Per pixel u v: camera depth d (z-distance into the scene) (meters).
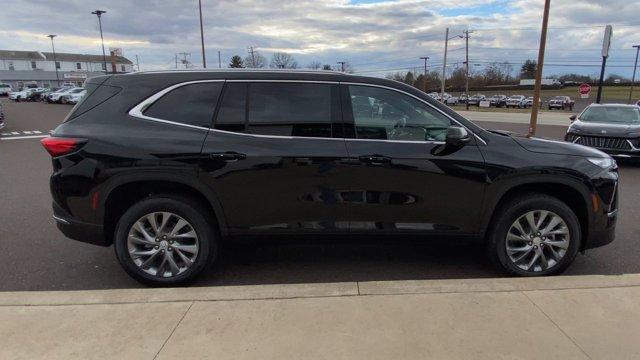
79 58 121.12
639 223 6.30
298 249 5.22
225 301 3.56
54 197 4.16
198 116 4.12
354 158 4.07
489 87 115.00
